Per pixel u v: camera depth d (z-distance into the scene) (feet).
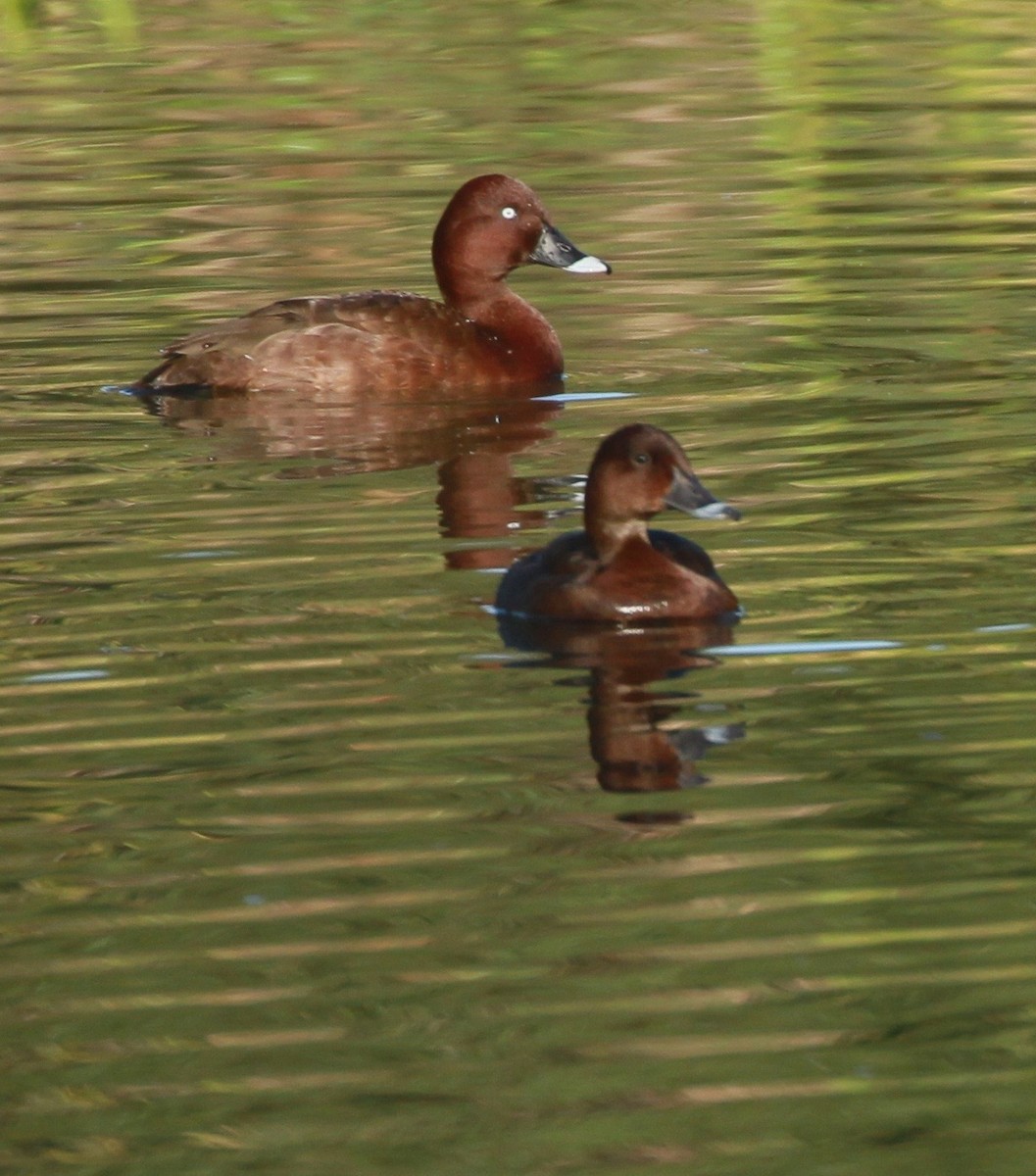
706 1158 23.75
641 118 94.73
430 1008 26.86
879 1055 25.46
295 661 38.34
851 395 56.59
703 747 34.22
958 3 119.65
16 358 62.59
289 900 29.76
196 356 59.47
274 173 86.48
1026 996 26.66
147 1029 26.63
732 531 45.27
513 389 59.31
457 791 32.91
